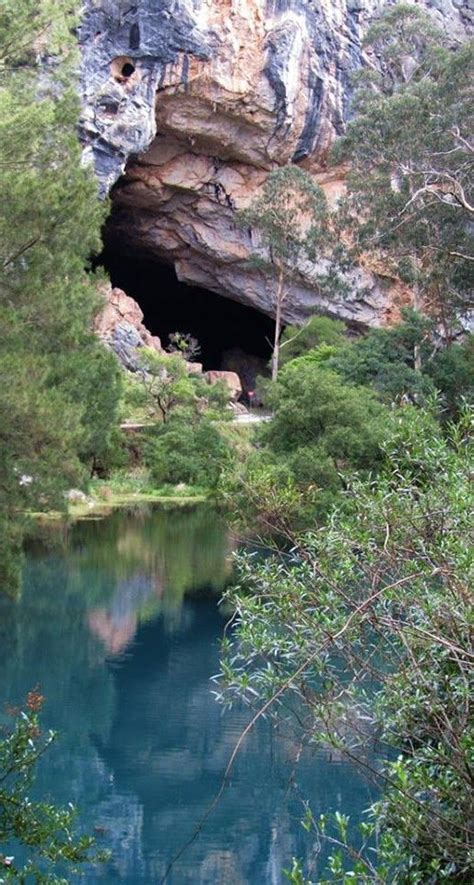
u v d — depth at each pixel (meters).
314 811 8.20
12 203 10.80
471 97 29.36
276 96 40.06
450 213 29.23
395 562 4.13
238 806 8.55
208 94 39.16
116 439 33.25
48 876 5.20
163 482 33.34
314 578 4.31
